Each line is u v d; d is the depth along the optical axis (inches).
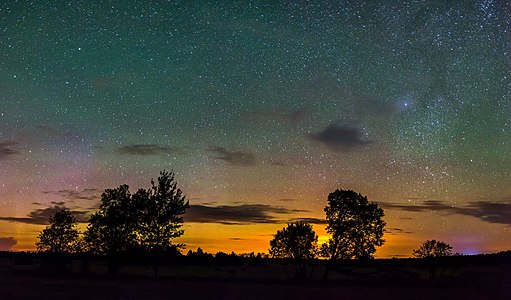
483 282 2154.3
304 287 1985.7
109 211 2605.8
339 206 2578.7
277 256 2679.6
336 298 1514.5
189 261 4210.1
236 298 1430.9
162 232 2596.0
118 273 2859.3
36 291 1494.8
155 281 2151.8
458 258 2960.1
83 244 2812.5
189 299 1357.0
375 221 2571.4
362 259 2573.8
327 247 2593.5
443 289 1962.4
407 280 2347.4
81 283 1904.5
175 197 2650.1
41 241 2952.8
